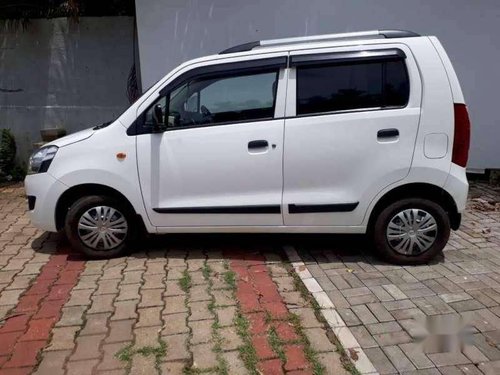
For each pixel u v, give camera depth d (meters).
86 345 2.99
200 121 4.01
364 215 3.97
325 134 3.84
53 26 7.46
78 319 3.31
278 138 3.88
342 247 4.53
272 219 4.05
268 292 3.66
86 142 4.09
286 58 3.88
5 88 7.70
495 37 6.53
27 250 4.65
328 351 2.89
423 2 6.48
